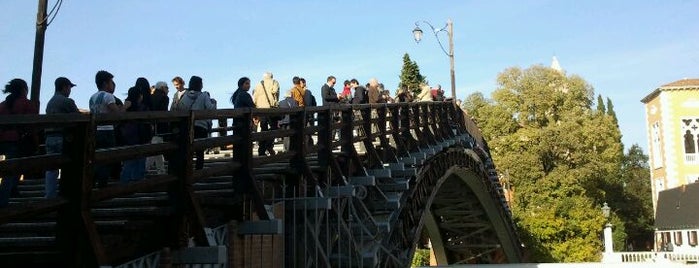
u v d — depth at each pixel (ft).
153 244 21.34
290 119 33.40
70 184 17.29
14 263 18.01
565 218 142.51
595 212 142.72
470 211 102.53
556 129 145.28
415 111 59.41
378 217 47.62
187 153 22.22
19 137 22.68
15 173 15.37
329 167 36.55
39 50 35.99
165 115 21.02
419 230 57.57
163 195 25.64
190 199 22.17
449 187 90.74
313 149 35.06
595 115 152.25
